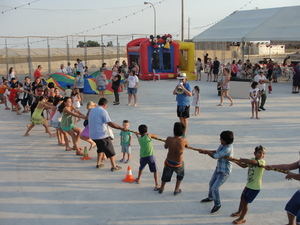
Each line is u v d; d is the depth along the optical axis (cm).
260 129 1298
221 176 667
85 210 702
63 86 1852
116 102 1831
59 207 716
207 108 1695
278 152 1030
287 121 1417
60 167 940
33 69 4122
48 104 1225
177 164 733
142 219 661
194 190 784
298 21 2859
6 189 805
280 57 5525
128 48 3164
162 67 2991
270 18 3089
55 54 4466
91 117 873
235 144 1116
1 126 1416
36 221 663
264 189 784
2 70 3888
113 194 771
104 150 884
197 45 4972
